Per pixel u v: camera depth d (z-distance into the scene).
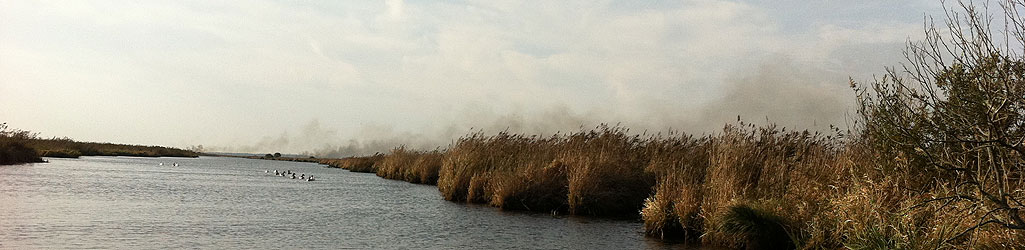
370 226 17.12
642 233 16.28
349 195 27.89
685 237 14.77
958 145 9.33
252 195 26.42
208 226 16.00
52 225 14.91
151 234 14.32
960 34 8.50
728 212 13.27
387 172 47.34
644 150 24.52
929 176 10.48
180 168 53.12
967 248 8.59
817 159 13.98
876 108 10.98
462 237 15.47
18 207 17.91
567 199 21.39
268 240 14.25
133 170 43.75
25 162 45.66
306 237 14.90
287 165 83.00
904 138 9.91
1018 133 8.39
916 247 9.45
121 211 18.27
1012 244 8.28
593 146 24.27
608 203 20.56
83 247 12.40
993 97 8.08
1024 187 8.42
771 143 16.14
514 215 20.19
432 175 38.12
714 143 16.38
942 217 9.52
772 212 12.98
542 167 23.16
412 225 17.52
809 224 12.05
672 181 16.41
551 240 15.09
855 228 10.73
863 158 12.32
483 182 24.89
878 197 10.85
